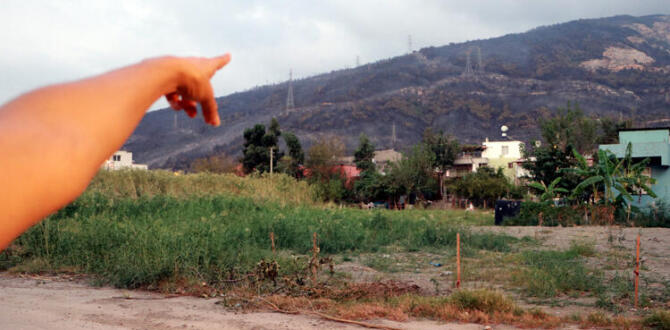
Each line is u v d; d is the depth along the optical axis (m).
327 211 21.58
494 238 16.69
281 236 14.89
